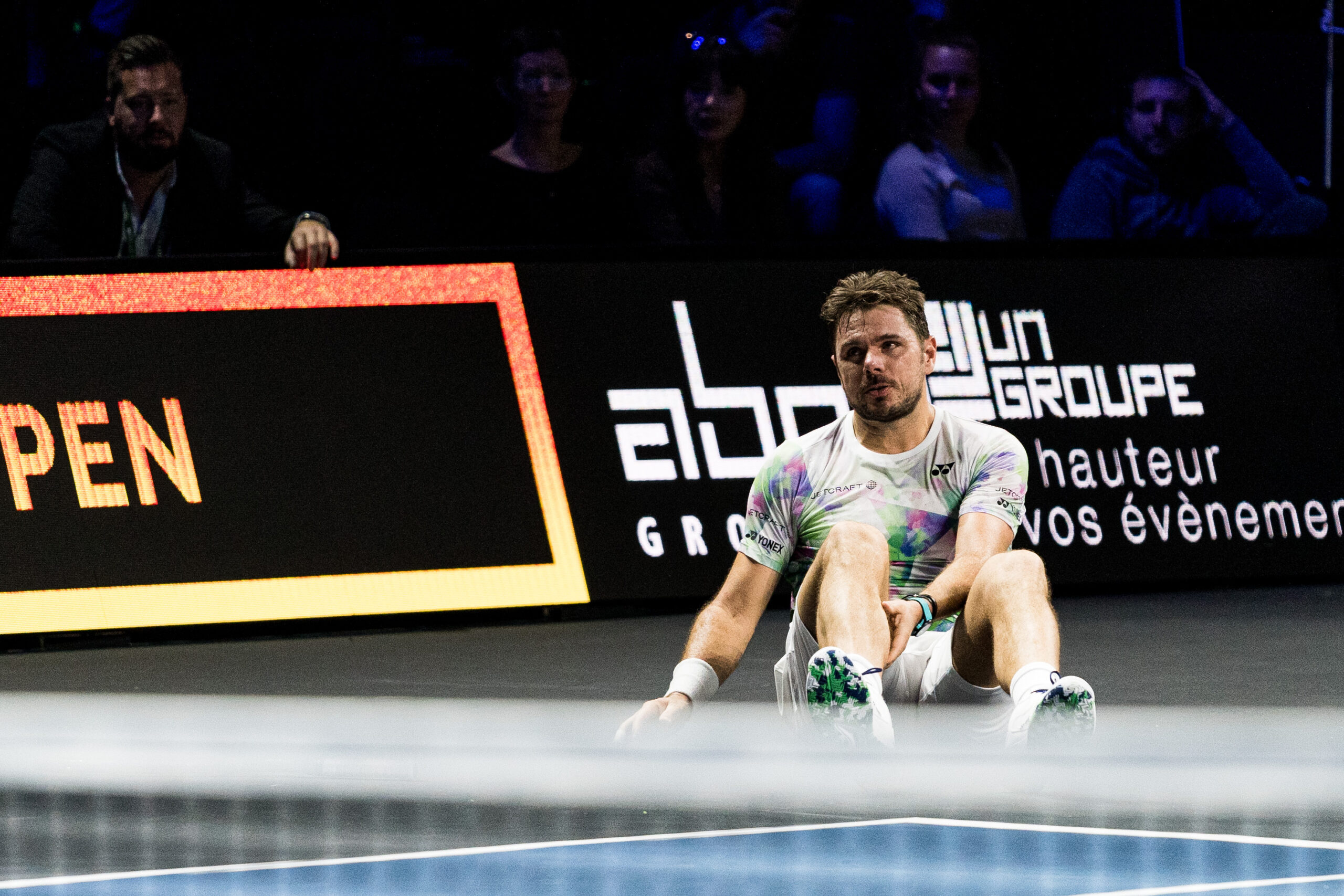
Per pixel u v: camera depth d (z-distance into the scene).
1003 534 9.88
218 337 19.72
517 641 18.55
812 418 21.39
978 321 22.00
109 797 10.04
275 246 20.78
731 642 10.20
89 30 22.27
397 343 20.27
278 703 14.22
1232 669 15.52
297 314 20.00
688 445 21.00
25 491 18.92
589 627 19.67
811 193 24.02
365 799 9.87
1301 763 10.61
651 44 23.31
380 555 19.80
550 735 11.98
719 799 9.68
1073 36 24.89
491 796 9.89
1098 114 25.14
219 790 10.23
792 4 23.67
